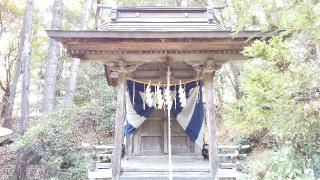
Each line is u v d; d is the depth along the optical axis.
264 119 3.02
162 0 18.27
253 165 3.55
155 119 7.55
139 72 7.46
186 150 7.36
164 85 6.66
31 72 21.48
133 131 7.34
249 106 2.94
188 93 7.45
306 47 3.07
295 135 3.05
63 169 9.94
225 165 7.08
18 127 16.80
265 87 2.78
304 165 2.99
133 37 5.54
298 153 3.06
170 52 6.10
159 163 6.90
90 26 19.09
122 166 6.51
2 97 20.53
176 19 7.21
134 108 7.33
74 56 6.07
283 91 2.77
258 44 2.91
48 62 11.70
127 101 7.41
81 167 9.59
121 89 6.24
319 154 2.96
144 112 7.29
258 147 12.66
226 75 18.97
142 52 6.08
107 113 15.77
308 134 2.94
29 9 11.88
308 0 2.51
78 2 22.45
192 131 7.32
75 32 5.47
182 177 6.20
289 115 2.87
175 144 7.41
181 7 7.38
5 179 10.75
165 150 7.31
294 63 2.95
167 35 5.54
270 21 3.18
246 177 3.53
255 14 3.21
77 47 5.82
